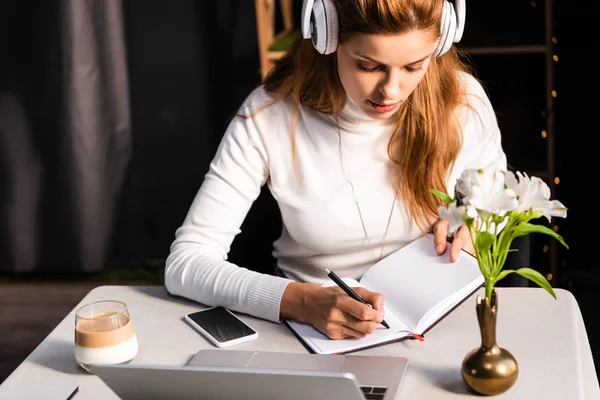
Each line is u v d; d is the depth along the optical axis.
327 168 1.73
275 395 1.08
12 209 3.31
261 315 1.51
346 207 1.74
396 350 1.38
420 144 1.70
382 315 1.41
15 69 3.17
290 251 1.83
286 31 3.12
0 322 3.04
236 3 3.18
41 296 3.25
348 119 1.71
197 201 1.72
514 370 1.23
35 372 1.35
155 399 1.15
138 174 3.35
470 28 2.88
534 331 1.42
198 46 3.22
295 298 1.48
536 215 1.20
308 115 1.74
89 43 3.14
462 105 1.77
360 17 1.42
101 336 1.33
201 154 3.33
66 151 3.22
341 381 1.03
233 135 1.75
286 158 1.75
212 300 1.56
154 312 1.56
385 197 1.74
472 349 1.37
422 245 1.63
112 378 1.12
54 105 3.20
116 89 3.21
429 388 1.26
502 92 2.95
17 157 3.26
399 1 1.39
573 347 1.36
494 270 1.21
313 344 1.40
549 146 2.83
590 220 2.92
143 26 3.19
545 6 2.79
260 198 1.85
